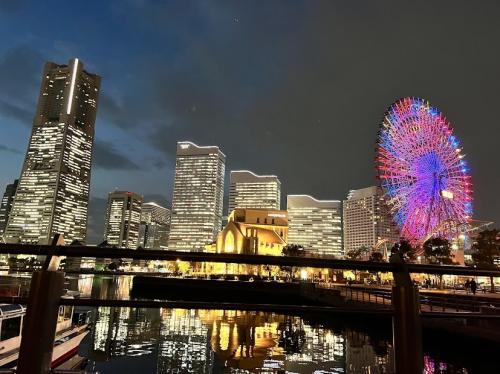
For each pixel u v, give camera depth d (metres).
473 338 28.48
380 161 75.88
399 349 3.15
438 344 32.03
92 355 29.44
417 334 3.14
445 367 26.03
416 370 3.07
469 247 97.81
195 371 25.95
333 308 3.29
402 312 3.20
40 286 2.93
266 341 37.56
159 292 101.12
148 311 58.84
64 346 21.77
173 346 34.03
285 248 164.12
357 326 47.78
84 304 3.06
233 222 180.50
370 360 29.77
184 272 169.12
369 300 47.59
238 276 136.88
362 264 3.37
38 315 2.88
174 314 56.75
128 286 127.12
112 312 56.06
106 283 139.88
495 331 26.83
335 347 34.78
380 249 137.12
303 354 31.81
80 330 24.41
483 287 66.88
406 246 90.12
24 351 2.82
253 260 3.45
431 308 33.66
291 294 95.94
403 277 3.32
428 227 74.38
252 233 181.50
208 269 174.25
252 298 91.81
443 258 90.69
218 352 32.09
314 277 133.62
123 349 32.03
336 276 129.00
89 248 3.18
